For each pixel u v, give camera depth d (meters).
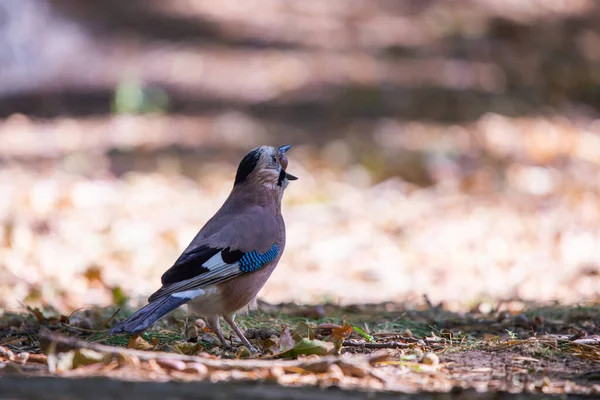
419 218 15.32
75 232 13.36
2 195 15.30
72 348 6.31
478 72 25.42
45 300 9.73
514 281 11.55
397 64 26.42
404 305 9.41
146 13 29.58
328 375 5.89
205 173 18.12
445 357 6.71
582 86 24.50
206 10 30.58
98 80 25.03
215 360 6.10
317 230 14.50
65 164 18.28
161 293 6.65
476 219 15.18
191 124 22.09
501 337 7.66
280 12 31.08
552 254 13.00
